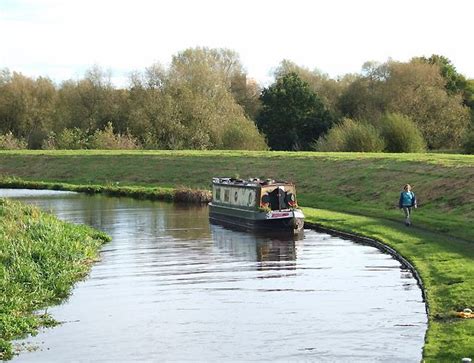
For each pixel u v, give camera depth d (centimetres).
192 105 8338
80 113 9644
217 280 2491
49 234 2939
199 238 3484
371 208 4069
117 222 4116
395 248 2839
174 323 1972
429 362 1489
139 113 8569
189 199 5212
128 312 2097
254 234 3588
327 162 5528
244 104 11156
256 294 2270
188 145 8175
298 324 1919
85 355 1727
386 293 2209
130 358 1698
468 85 10681
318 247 3097
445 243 2806
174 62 9262
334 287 2325
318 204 4494
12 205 3462
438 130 8181
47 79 10350
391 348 1688
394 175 4616
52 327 1962
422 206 3841
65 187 6184
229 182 4131
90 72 9762
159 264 2805
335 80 11262
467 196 3666
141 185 6097
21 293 2228
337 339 1777
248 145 7944
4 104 9850
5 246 2606
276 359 1650
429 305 1950
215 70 9562
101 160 6994
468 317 1792
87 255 2923
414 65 8994
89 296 2298
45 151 7769
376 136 6581
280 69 11694
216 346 1762
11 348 1775
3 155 7575
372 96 9375
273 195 3788
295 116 9462
